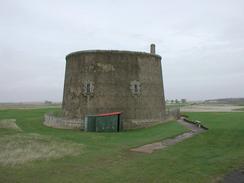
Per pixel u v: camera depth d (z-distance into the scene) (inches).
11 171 485.1
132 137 860.0
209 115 1535.4
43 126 1183.6
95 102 1133.1
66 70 1316.4
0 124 1175.0
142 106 1176.2
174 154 601.3
